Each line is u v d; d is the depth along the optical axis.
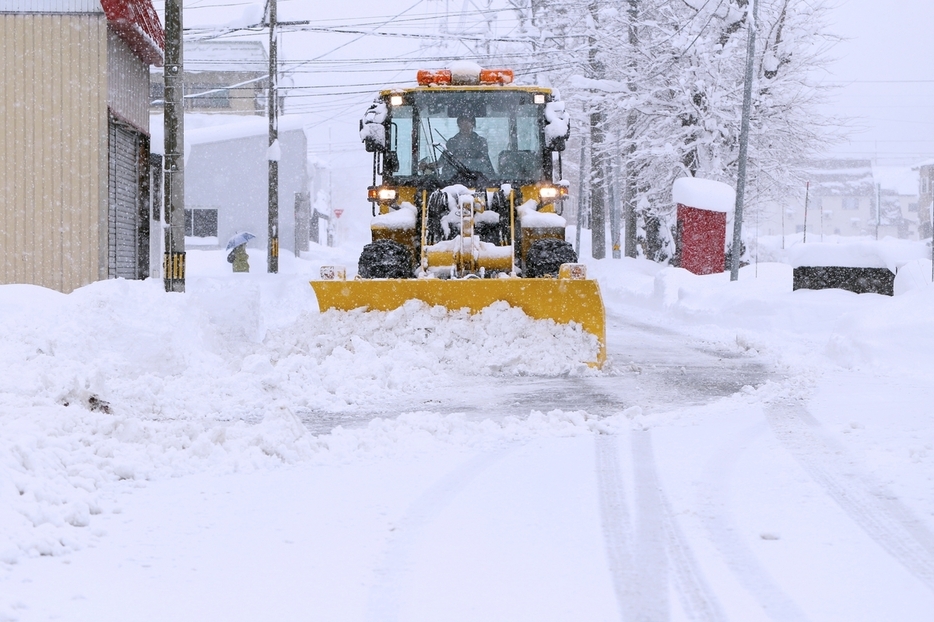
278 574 6.56
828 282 29.25
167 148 24.52
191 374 16.36
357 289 18.81
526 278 18.81
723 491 8.80
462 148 20.95
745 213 57.59
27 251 30.42
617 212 70.12
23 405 12.59
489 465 10.09
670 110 55.44
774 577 6.40
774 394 15.19
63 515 7.76
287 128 75.44
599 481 9.27
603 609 5.83
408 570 6.61
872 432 11.48
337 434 11.45
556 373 17.86
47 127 30.34
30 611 5.86
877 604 5.86
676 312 36.38
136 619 5.72
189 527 7.78
